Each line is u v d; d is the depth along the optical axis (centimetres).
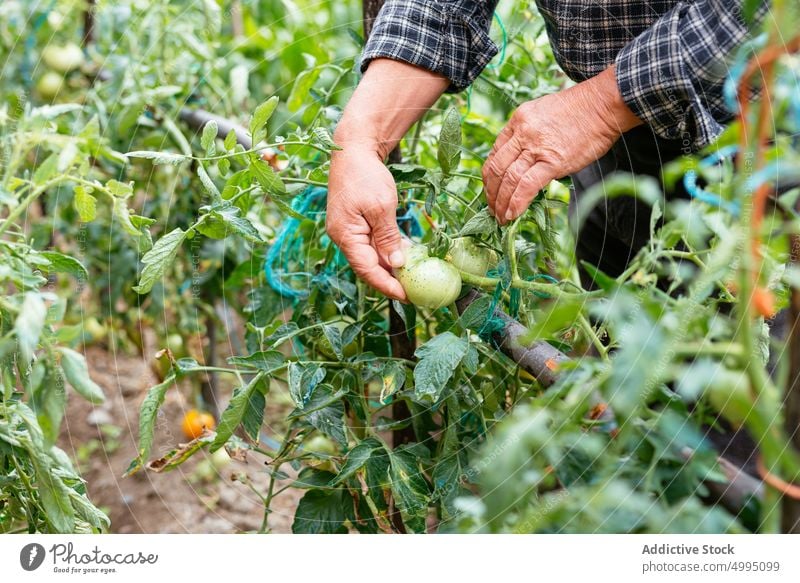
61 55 193
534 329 87
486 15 125
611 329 99
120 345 218
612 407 89
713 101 106
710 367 75
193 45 198
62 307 91
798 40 65
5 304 87
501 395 129
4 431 98
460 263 116
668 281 128
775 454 72
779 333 116
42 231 191
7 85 181
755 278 70
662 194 135
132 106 179
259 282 165
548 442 82
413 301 112
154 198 213
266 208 204
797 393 74
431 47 121
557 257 151
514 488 86
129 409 225
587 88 105
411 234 160
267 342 130
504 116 215
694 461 81
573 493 84
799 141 98
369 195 111
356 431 154
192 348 226
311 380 117
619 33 120
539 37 180
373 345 138
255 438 116
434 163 178
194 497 197
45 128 104
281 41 254
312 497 123
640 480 83
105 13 187
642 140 131
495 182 109
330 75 216
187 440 179
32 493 103
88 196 99
